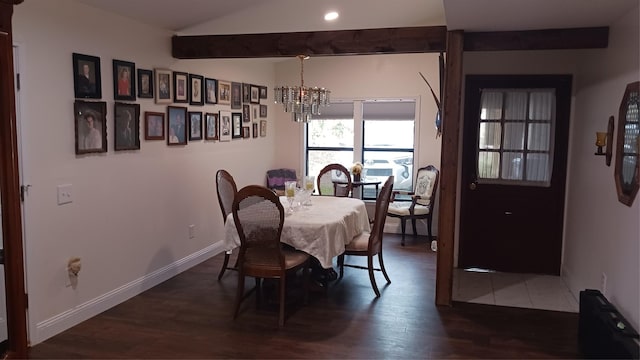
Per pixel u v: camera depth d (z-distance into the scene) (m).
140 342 3.29
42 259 3.28
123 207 4.06
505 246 4.99
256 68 6.50
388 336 3.39
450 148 3.80
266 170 6.95
